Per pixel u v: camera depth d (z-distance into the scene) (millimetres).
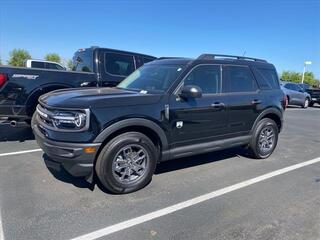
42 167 4914
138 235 3084
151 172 4207
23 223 3215
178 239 3033
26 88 5809
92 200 3807
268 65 6055
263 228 3281
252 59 5918
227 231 3205
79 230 3133
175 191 4176
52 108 3771
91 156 3668
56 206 3613
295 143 7629
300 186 4539
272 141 6035
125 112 3850
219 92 5008
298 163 5754
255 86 5641
